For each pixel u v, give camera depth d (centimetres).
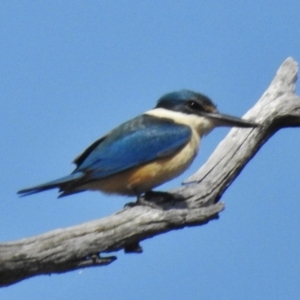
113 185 1417
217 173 1490
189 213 1312
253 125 1500
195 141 1464
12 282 1195
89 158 1407
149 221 1284
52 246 1195
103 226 1245
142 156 1401
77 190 1424
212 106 1512
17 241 1179
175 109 1498
